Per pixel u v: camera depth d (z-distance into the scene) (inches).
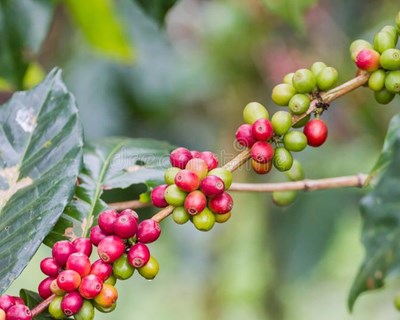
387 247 48.5
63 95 55.5
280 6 88.2
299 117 49.9
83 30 99.7
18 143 54.2
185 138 142.9
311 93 50.1
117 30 99.0
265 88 141.1
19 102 55.7
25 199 51.4
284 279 139.0
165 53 135.6
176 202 46.6
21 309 43.8
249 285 166.6
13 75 82.0
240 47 136.9
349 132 136.7
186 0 142.9
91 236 46.6
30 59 82.0
